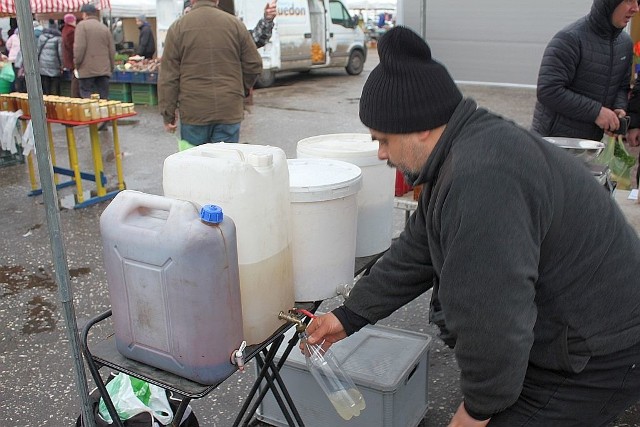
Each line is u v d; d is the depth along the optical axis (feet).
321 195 5.72
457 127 4.38
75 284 12.87
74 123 17.28
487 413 4.46
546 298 4.52
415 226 5.39
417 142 4.52
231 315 4.63
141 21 46.44
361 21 64.13
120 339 4.99
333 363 7.17
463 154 4.19
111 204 4.78
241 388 9.14
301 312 5.61
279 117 31.71
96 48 29.50
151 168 22.35
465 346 4.26
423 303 11.67
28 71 5.02
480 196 4.03
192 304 4.44
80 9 28.71
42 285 12.95
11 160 22.88
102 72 29.96
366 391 7.06
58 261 5.35
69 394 9.13
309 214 5.78
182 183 5.04
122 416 6.20
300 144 7.45
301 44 44.11
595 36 11.11
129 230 4.58
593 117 11.18
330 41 46.78
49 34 35.78
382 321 11.02
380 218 7.13
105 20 51.31
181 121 15.39
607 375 4.63
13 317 11.56
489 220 4.01
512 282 4.04
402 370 7.21
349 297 5.69
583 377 4.64
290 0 42.57
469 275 4.09
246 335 5.23
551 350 4.62
